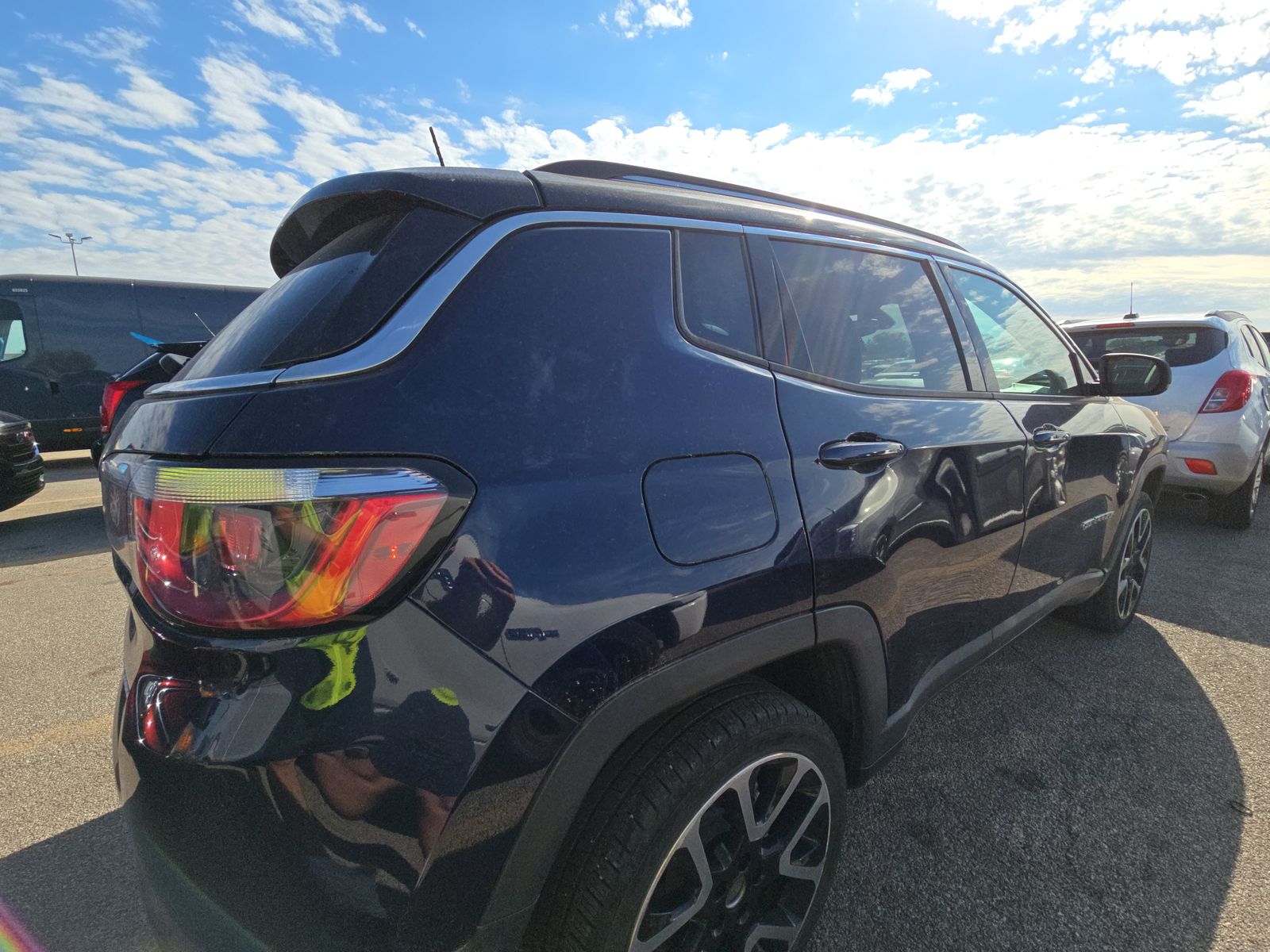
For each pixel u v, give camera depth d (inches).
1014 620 91.8
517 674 41.3
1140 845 77.5
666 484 49.4
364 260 48.3
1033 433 91.1
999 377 92.4
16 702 116.3
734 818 52.6
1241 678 114.0
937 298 85.7
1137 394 115.3
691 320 56.7
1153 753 94.4
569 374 47.8
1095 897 70.4
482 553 41.0
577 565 44.1
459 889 40.4
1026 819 82.1
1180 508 231.1
